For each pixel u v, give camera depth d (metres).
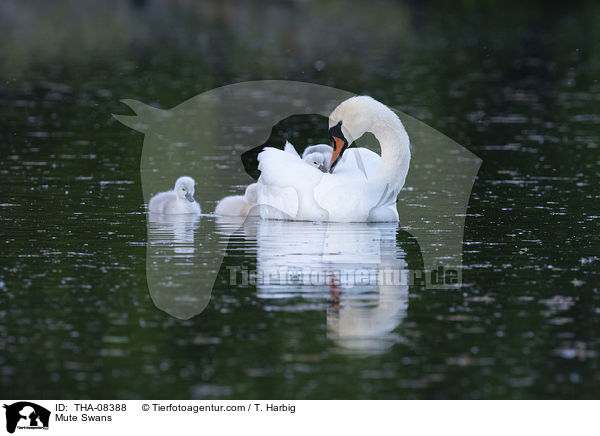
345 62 54.03
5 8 85.31
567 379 12.41
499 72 50.12
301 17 80.56
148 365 12.81
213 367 12.77
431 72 50.09
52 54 56.25
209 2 91.62
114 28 71.19
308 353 13.21
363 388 12.15
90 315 14.62
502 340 13.62
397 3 90.12
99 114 37.09
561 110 38.28
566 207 22.36
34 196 23.44
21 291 15.73
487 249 18.52
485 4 86.75
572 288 15.90
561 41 62.88
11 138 31.81
